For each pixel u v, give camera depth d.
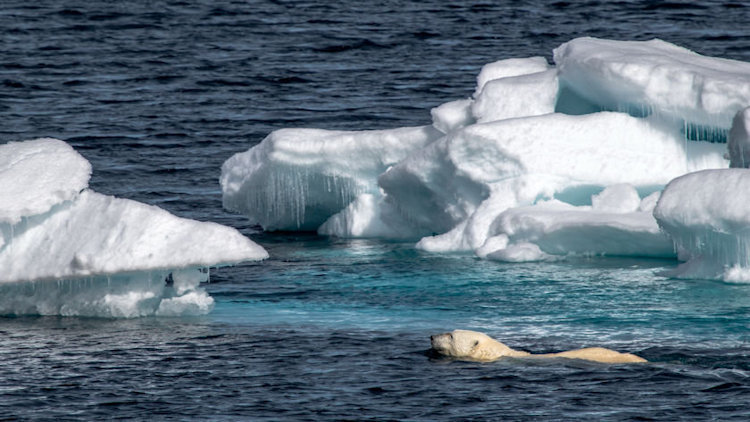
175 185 116.62
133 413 48.69
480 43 197.38
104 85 167.38
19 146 70.75
